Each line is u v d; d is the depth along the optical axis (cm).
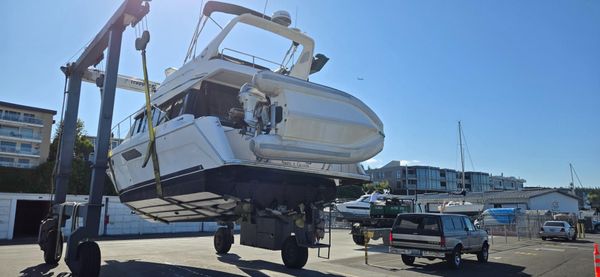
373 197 2538
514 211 3306
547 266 1252
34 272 834
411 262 1220
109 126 746
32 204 2392
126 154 944
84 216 714
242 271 923
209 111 854
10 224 2008
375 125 758
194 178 721
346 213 2572
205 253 1289
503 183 10931
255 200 789
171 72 1045
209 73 828
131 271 884
